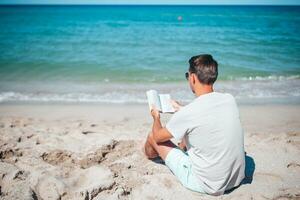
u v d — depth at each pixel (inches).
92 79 372.5
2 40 764.6
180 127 99.9
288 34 901.8
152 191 113.0
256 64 460.1
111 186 113.7
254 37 831.1
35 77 382.0
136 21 1556.3
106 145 152.8
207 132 97.1
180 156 113.6
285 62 476.4
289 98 287.4
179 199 107.3
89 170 124.5
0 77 379.6
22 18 1701.5
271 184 117.2
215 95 99.8
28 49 616.4
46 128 192.4
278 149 152.4
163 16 2094.0
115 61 492.1
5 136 168.1
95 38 810.2
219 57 524.1
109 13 2527.1
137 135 177.3
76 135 173.3
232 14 2432.3
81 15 2134.6
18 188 108.0
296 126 209.6
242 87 330.0
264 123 216.1
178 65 459.2
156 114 113.1
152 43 717.9
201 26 1230.3
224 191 109.2
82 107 260.7
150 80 365.4
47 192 108.6
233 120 97.7
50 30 1024.2
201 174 103.7
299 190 113.0
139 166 134.5
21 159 136.8
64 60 498.0
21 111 247.4
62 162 138.8
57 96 296.5
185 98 288.7
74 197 106.5
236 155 98.7
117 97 293.9
